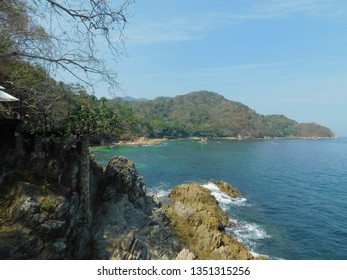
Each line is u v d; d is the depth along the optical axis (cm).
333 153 13325
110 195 2183
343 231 3247
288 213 3809
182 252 1811
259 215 3644
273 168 7800
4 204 1369
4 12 1269
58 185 1554
